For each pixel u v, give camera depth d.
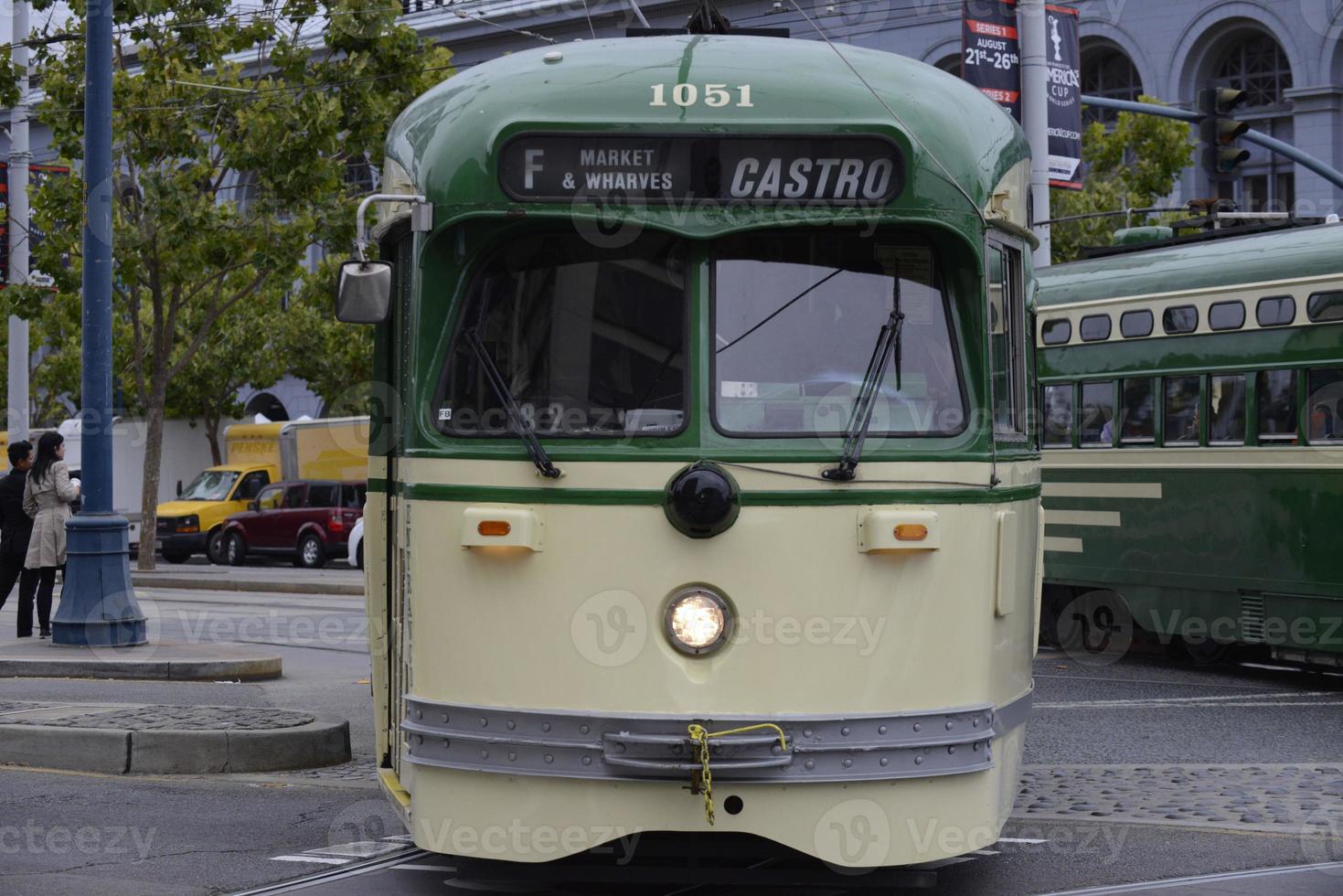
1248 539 13.39
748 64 6.04
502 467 5.80
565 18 27.09
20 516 15.19
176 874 6.82
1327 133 34.06
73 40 26.61
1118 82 36.97
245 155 26.83
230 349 42.78
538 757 5.68
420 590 5.96
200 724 9.40
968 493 5.90
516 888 6.61
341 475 37.47
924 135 5.97
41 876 6.76
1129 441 14.63
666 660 5.67
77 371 43.88
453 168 5.96
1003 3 18.48
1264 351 13.27
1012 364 6.55
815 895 6.53
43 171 27.03
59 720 9.58
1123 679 13.76
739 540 5.68
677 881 6.71
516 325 5.98
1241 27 34.97
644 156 5.86
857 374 5.89
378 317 6.14
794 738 5.61
